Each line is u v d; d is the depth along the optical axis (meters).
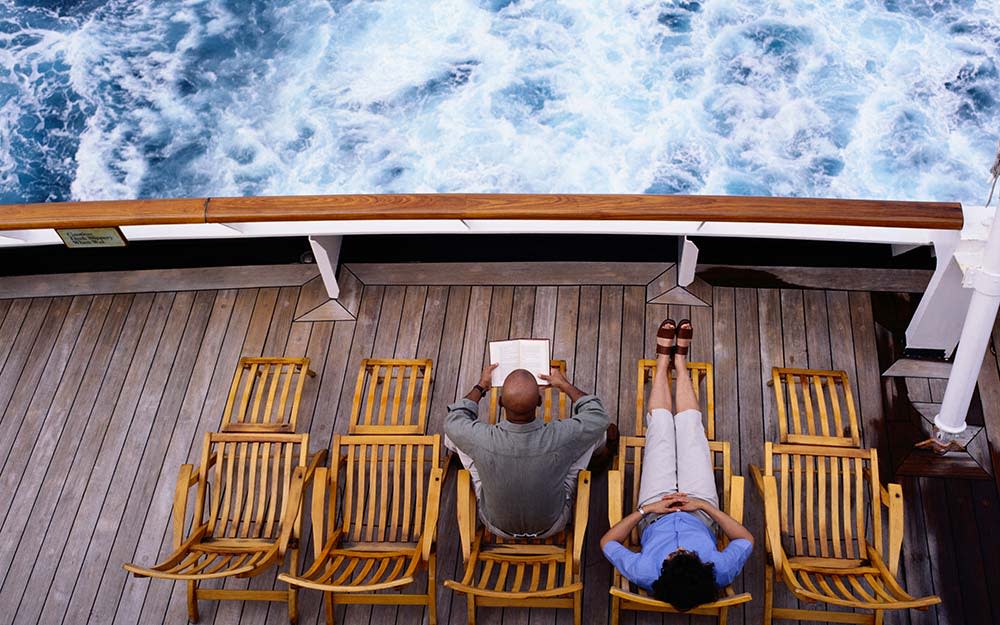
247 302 4.58
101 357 4.45
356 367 4.32
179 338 4.48
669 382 3.66
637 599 2.84
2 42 12.12
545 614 3.54
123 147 11.27
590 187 10.43
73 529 3.94
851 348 4.17
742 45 11.47
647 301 4.38
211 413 4.24
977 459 3.83
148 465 4.11
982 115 10.69
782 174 10.37
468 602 3.34
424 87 11.49
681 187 10.41
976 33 11.30
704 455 3.37
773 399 4.07
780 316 4.28
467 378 4.23
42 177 11.01
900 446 3.90
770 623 3.33
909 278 4.36
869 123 10.68
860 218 3.48
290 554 3.76
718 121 10.88
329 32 12.15
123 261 4.78
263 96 11.79
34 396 4.36
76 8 12.43
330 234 4.04
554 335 4.31
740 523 3.11
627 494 3.82
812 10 11.70
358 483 3.72
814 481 3.82
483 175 10.83
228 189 10.89
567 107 11.12
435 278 4.55
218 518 3.88
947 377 4.06
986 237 3.44
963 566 3.58
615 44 11.67
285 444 3.73
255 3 12.52
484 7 12.18
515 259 4.59
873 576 3.24
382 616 3.59
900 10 11.54
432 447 3.86
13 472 4.13
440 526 3.81
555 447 3.05
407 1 12.38
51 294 4.69
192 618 3.57
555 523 3.22
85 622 3.69
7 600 3.77
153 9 12.55
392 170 10.84
